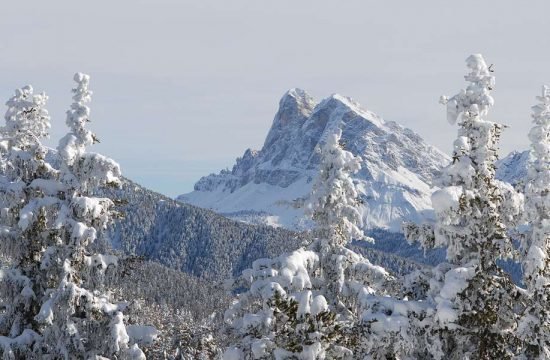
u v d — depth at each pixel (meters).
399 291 18.02
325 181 21.03
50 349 19.11
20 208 20.03
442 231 16.03
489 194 15.91
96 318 19.03
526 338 15.76
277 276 18.72
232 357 17.41
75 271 19.25
